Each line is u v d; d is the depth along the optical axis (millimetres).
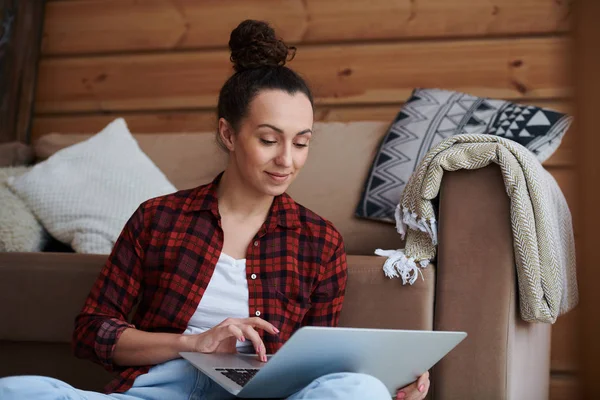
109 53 3439
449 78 3072
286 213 1613
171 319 1522
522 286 1736
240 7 3297
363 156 2520
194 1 3352
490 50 3035
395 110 3119
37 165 2562
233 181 1589
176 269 1538
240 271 1550
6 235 2396
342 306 1803
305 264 1610
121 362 1479
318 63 3193
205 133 2781
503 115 2332
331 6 3193
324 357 1229
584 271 1961
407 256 1820
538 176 1753
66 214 2443
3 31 3373
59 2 3488
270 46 1563
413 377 1433
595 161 1566
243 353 1507
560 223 1973
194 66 3346
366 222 2400
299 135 1516
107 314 1535
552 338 2779
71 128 3459
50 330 1975
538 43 2994
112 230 2414
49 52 3486
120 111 3418
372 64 3146
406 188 1871
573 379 2746
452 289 1777
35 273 1989
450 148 1801
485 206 1771
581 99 1511
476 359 1751
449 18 3080
